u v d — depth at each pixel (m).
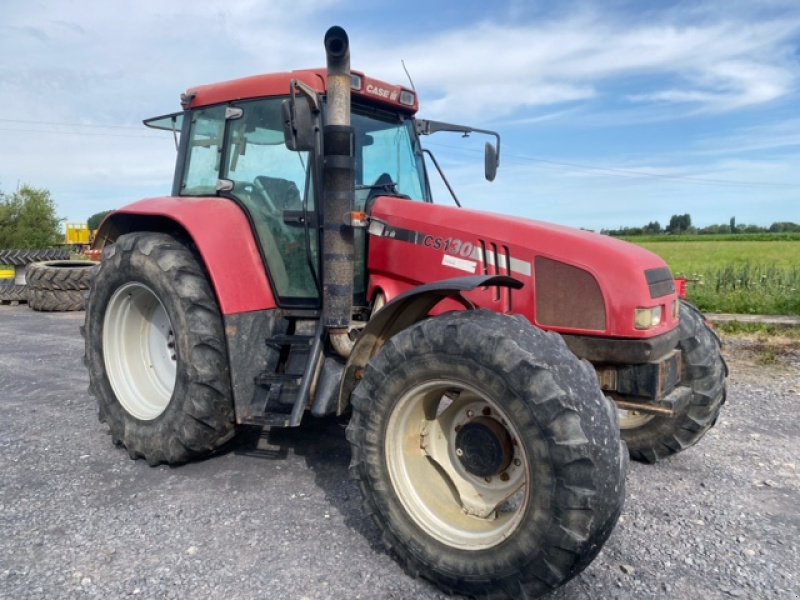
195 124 4.20
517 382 2.29
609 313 2.96
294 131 3.05
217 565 2.67
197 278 3.62
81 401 5.17
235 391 3.48
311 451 4.00
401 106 4.04
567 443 2.19
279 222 3.70
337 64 3.09
